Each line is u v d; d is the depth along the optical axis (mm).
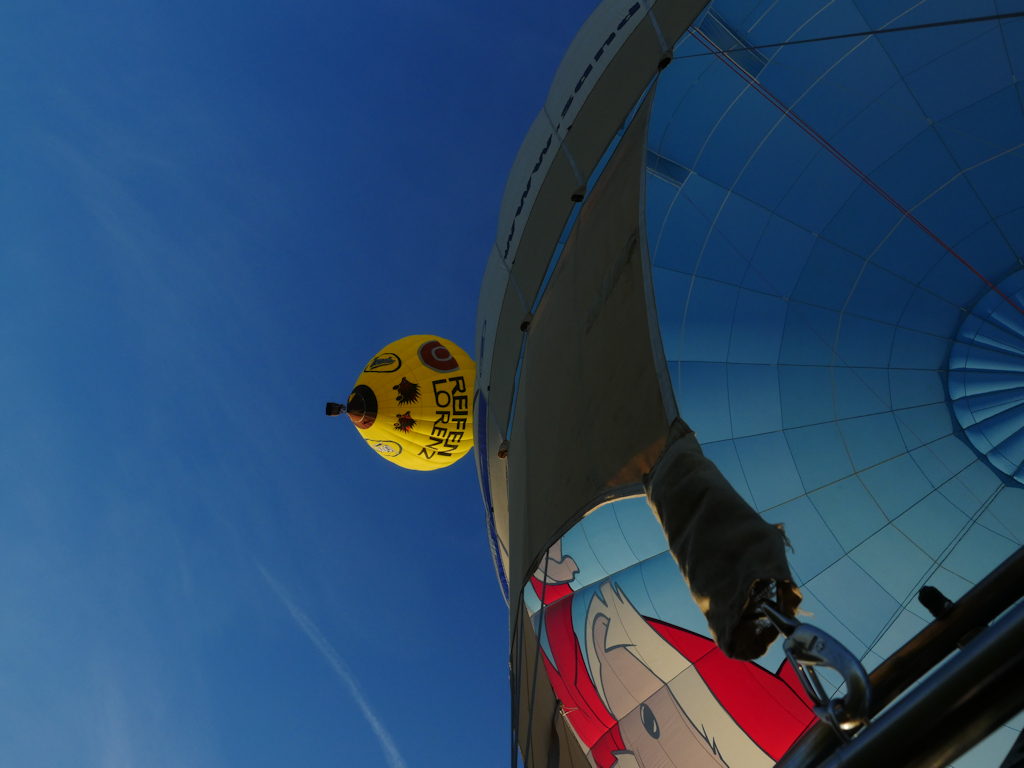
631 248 7191
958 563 10953
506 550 12094
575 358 7801
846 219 10992
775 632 3701
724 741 10914
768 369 11336
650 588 11617
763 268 11336
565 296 8766
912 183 10633
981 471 10570
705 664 11273
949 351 10625
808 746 3262
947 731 2414
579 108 10055
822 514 11414
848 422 11117
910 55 10117
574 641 11609
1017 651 2271
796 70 10531
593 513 11750
